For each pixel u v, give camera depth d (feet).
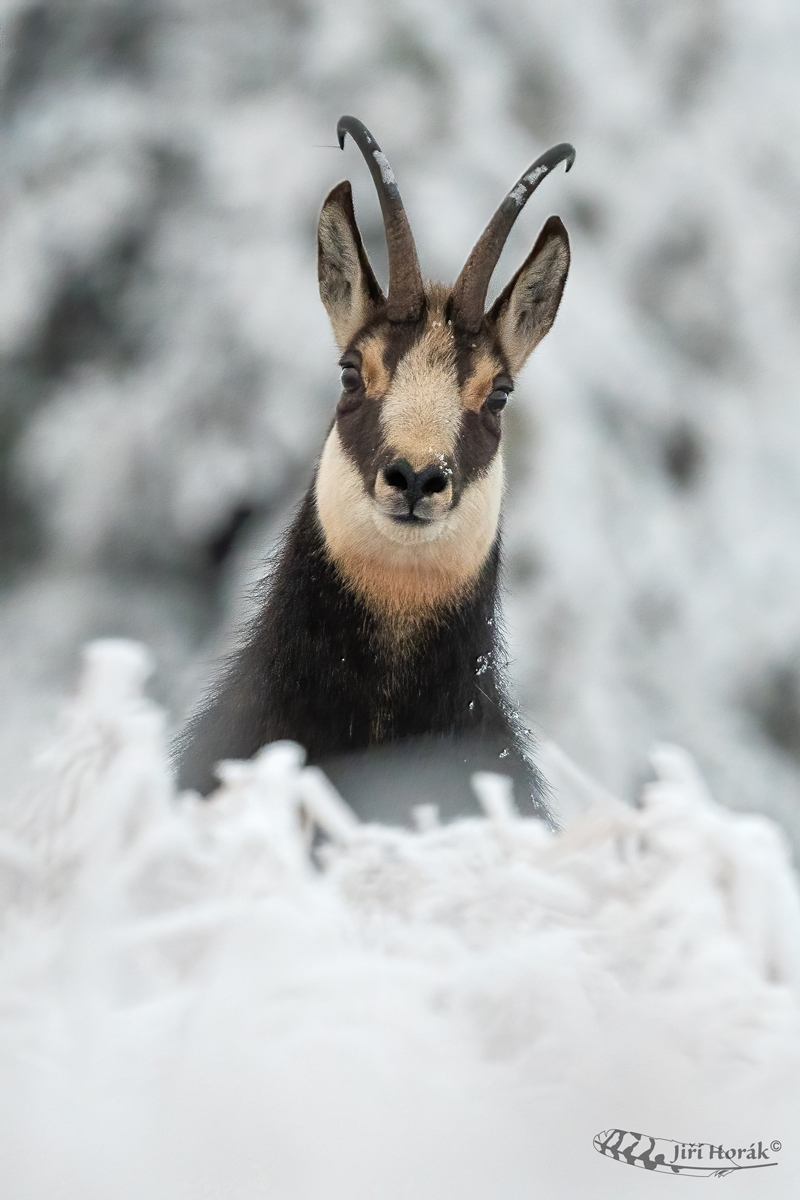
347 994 28.17
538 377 158.51
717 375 179.22
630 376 169.07
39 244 164.35
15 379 164.45
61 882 32.30
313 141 168.76
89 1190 23.81
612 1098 27.07
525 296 68.69
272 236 165.37
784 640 164.76
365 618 59.41
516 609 148.36
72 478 161.17
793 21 194.70
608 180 180.34
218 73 171.83
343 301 66.95
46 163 166.40
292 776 37.91
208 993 27.61
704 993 30.86
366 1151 24.88
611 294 173.58
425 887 35.17
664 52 189.57
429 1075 26.73
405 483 58.08
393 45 172.86
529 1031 29.14
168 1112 25.21
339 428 62.18
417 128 169.99
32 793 35.99
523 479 153.07
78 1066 26.35
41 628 158.71
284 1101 25.45
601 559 153.17
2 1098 25.54
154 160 167.22
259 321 161.99
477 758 59.88
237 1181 24.17
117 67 173.99
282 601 60.29
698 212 181.88
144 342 164.45
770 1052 29.19
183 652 159.12
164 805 32.83
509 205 63.36
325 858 38.19
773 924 33.83
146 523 161.68
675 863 34.22
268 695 59.26
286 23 174.19
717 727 158.20
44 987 28.91
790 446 174.70
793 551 169.48
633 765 149.07
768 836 35.17
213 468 159.84
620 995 30.73
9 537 163.84
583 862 36.01
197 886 32.53
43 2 172.96
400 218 62.34
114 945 29.22
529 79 181.47
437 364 61.93
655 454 169.58
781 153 187.42
